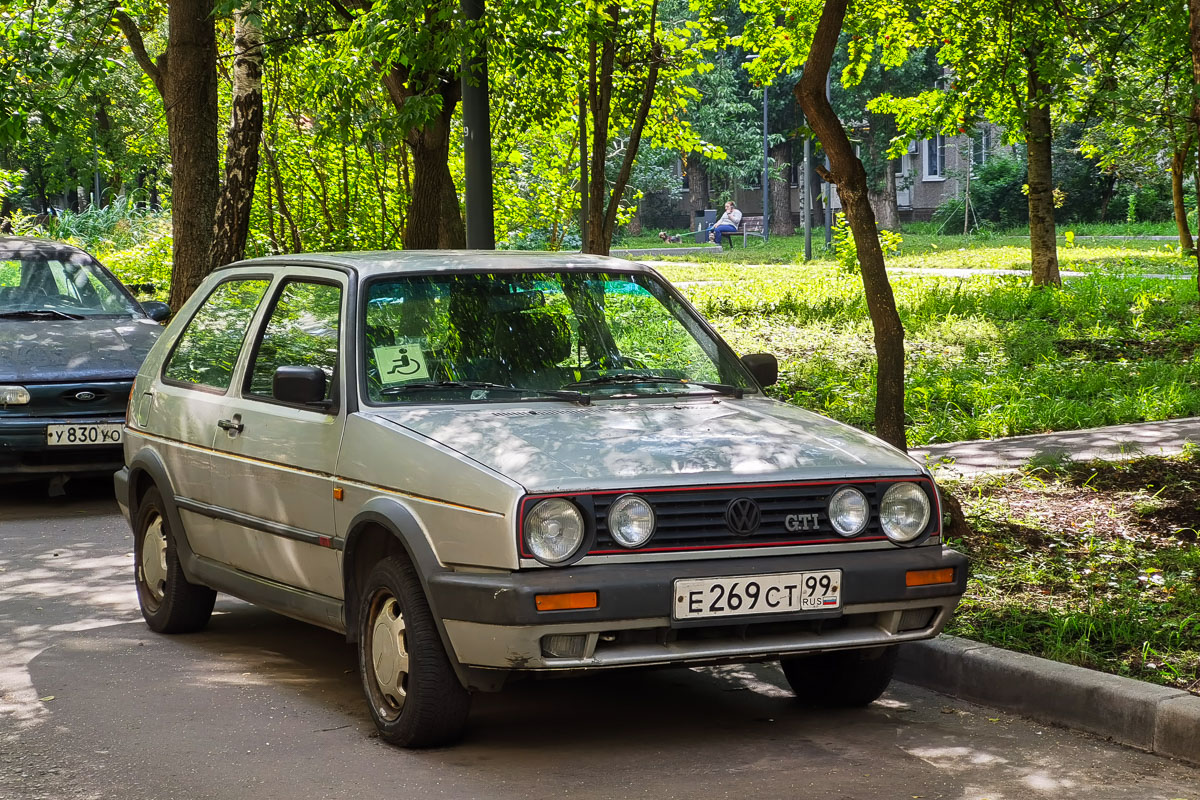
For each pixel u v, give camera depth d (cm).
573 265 633
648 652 483
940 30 1424
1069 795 474
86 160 3538
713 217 6088
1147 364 1512
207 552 666
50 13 1395
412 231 1370
